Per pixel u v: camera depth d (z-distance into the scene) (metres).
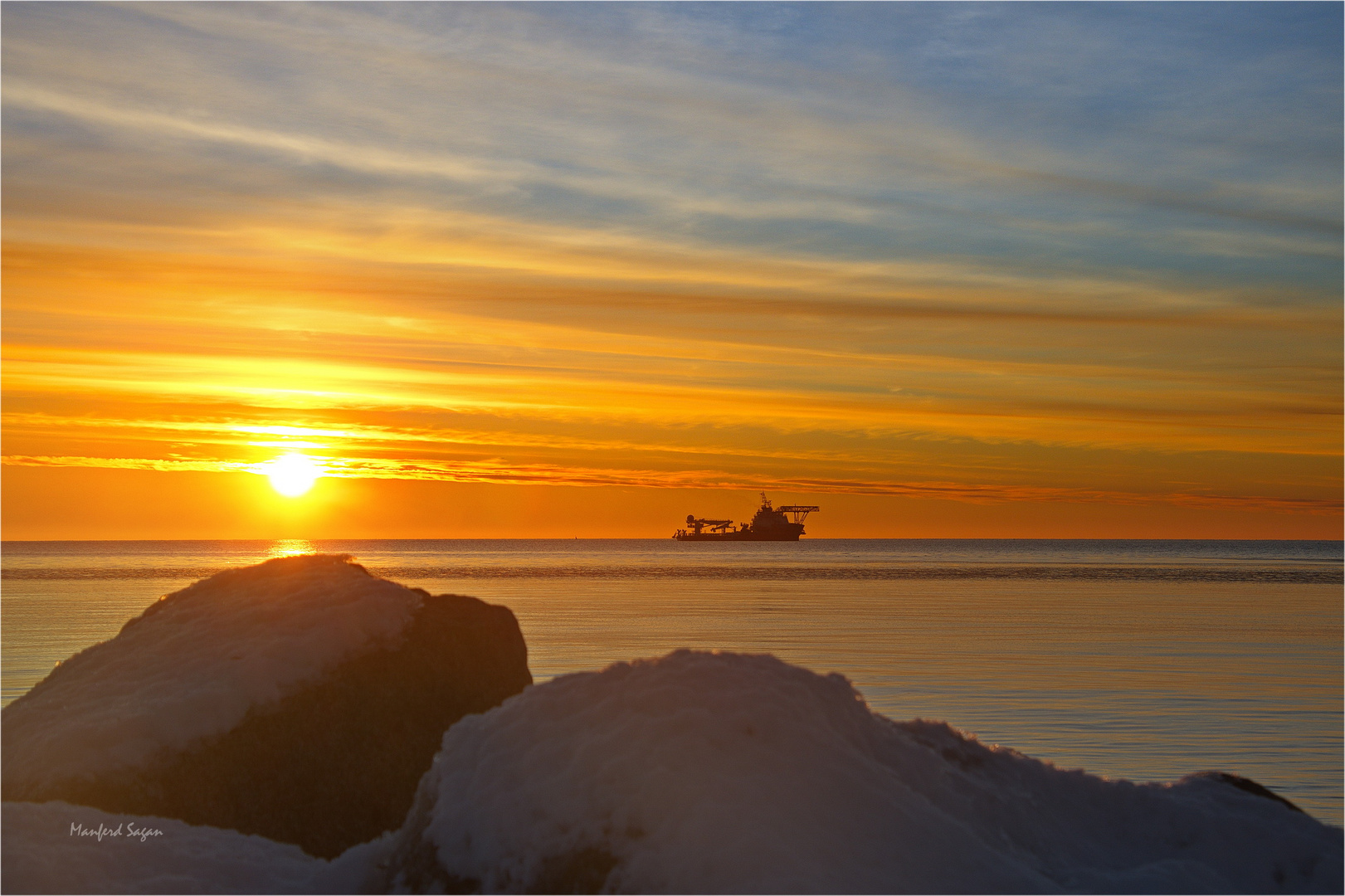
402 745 6.29
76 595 52.88
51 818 4.93
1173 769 12.74
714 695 4.57
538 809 4.22
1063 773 5.12
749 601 48.22
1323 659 24.48
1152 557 162.75
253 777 5.89
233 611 7.19
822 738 4.40
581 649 26.11
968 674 21.47
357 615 6.85
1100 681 20.34
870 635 30.55
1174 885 4.22
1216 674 21.58
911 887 3.74
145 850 4.85
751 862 3.70
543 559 136.62
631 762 4.23
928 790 4.51
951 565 114.31
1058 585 67.38
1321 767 12.78
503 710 4.92
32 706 6.51
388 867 4.50
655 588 60.62
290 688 6.34
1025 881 3.87
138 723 5.84
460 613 7.16
